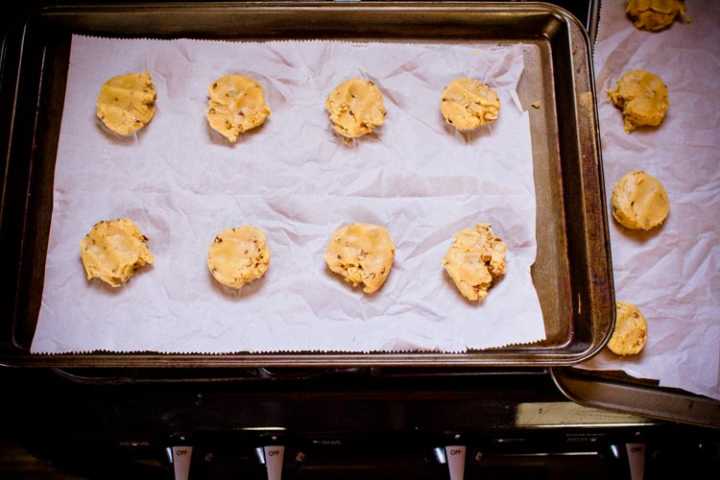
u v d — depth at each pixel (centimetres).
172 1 67
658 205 68
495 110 67
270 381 68
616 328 66
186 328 64
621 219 69
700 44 73
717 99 72
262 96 68
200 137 68
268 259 65
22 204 66
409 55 69
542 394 69
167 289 65
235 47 69
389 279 66
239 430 69
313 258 66
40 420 68
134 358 62
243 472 69
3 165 65
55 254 65
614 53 72
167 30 69
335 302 65
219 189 67
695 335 67
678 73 72
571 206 66
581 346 64
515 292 65
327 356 62
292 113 68
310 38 69
